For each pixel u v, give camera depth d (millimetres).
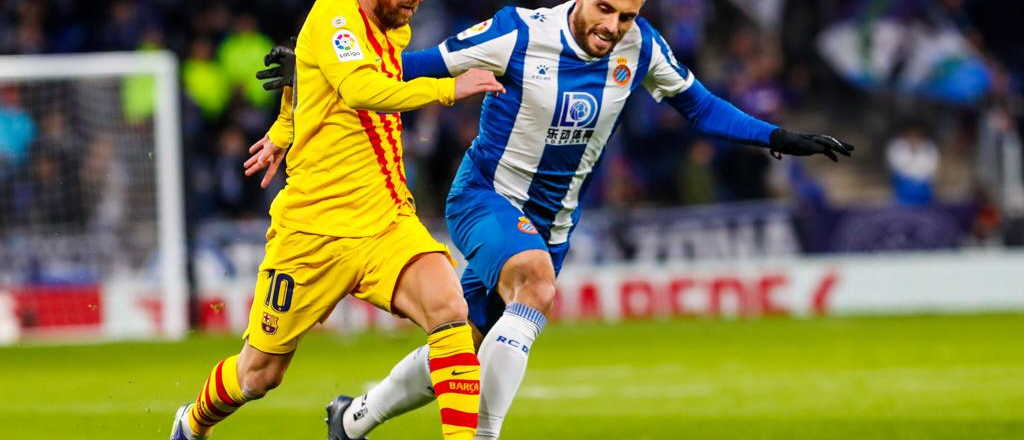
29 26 63656
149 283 55531
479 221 19781
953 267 58250
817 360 38812
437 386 17141
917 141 63969
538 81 19406
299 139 17453
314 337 52938
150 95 56500
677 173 63125
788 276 58125
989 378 33125
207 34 63375
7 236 55156
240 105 61344
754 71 66625
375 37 17453
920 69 72375
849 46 73000
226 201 59938
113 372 39719
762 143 20203
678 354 41875
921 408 27688
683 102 20656
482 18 67875
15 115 55375
